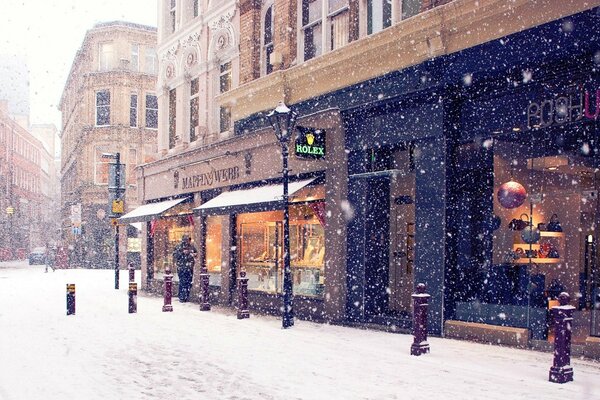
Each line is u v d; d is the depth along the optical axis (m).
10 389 6.70
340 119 12.51
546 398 6.05
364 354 8.66
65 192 60.38
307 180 13.25
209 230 18.30
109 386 6.85
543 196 9.73
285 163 11.98
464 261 10.16
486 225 9.98
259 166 15.29
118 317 13.52
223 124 18.56
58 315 13.84
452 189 10.33
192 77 20.22
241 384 6.91
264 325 12.08
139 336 10.60
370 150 12.27
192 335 10.70
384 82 11.59
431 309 10.28
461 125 10.30
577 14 8.28
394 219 12.41
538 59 8.81
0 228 61.72
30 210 74.50
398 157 12.23
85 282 26.36
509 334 8.99
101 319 13.12
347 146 12.53
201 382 7.03
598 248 9.16
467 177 10.23
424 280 10.47
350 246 12.30
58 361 8.32
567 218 9.69
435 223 10.34
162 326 11.94
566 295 6.86
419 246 10.61
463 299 10.13
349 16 12.89
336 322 12.22
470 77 9.88
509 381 6.80
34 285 24.36
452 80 10.19
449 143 10.34
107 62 43.56
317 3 14.25
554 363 6.78
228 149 16.66
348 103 12.51
